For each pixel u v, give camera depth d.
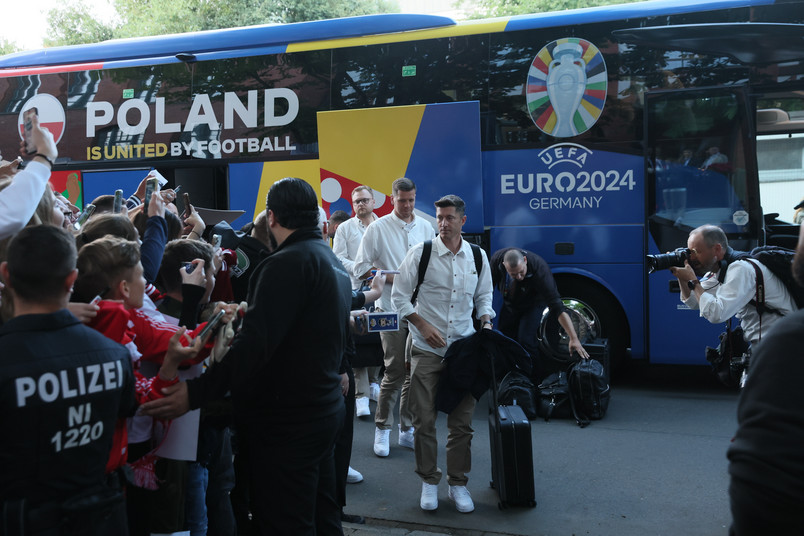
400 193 5.86
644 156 7.52
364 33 8.34
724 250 4.15
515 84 7.84
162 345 2.81
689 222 7.43
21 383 2.02
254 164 8.63
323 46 8.45
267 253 4.04
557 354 7.72
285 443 2.95
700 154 7.42
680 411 6.80
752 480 1.57
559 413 6.62
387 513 4.61
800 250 1.78
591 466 5.36
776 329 1.67
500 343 4.60
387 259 5.91
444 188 7.95
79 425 2.13
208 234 4.87
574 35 7.70
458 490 4.63
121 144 9.11
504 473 4.63
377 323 4.20
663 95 7.49
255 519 3.04
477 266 4.80
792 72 7.23
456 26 8.08
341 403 3.11
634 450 5.70
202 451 3.20
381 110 8.13
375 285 4.36
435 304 4.73
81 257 2.68
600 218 7.62
